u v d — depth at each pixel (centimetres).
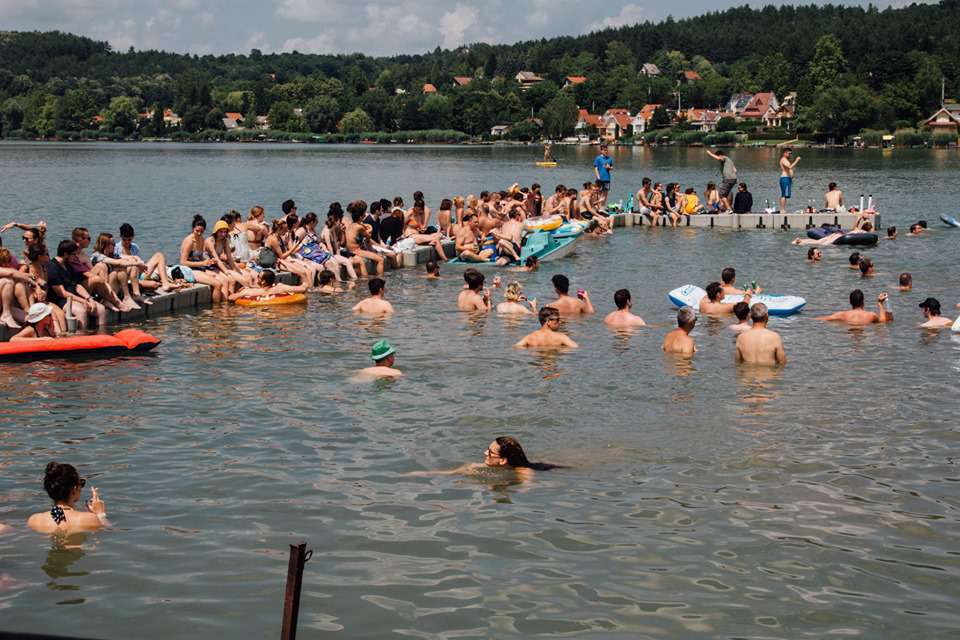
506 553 816
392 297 2094
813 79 17800
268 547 828
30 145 19175
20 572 779
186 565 794
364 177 7269
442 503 922
